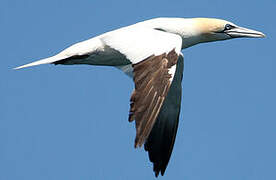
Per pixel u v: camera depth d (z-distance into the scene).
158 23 18.70
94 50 18.06
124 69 19.09
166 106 19.91
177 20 19.11
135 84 14.66
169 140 20.09
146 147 20.08
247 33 19.92
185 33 19.16
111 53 18.16
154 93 14.52
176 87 19.42
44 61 17.91
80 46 18.14
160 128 20.06
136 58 15.37
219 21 19.75
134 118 14.14
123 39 15.99
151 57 15.23
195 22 19.47
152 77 14.81
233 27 19.88
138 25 18.27
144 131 14.02
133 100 14.34
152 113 14.24
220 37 19.91
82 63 18.47
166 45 15.45
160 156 20.16
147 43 15.59
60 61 18.28
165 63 15.05
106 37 16.39
